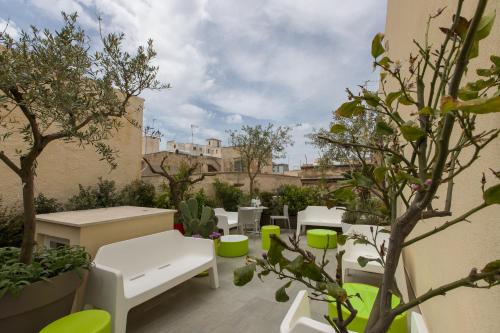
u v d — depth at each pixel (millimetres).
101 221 2645
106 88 1938
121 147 5402
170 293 3131
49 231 2709
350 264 3240
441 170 522
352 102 725
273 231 5176
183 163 7164
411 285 2605
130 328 2402
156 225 3387
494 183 952
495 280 480
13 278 1705
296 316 1335
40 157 4152
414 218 612
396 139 799
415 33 2486
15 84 1507
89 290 2256
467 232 1165
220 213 6707
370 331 640
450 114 496
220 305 2830
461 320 1160
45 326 1812
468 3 1210
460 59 467
